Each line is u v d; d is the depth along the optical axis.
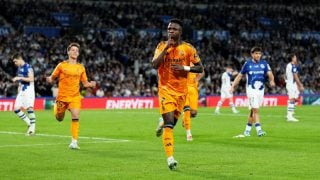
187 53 14.91
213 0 76.38
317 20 75.56
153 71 56.25
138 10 68.94
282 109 46.12
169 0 74.38
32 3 63.88
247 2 78.00
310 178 13.37
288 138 22.67
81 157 16.92
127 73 56.69
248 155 17.44
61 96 19.44
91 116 36.94
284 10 75.94
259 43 67.31
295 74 32.62
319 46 69.25
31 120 24.39
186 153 17.92
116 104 48.91
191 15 70.75
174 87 14.80
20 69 24.81
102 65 55.62
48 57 55.22
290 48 67.81
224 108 48.16
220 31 68.88
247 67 23.42
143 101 50.12
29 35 57.47
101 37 61.78
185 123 21.91
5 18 61.69
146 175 13.73
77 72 19.52
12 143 20.75
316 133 24.84
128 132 25.47
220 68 59.31
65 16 64.50
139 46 61.41
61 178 13.35
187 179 13.19
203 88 55.22
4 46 54.69
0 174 13.88
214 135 24.06
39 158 16.69
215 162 15.89
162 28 66.88
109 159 16.50
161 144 20.50
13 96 48.38
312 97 55.78
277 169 14.67
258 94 23.36
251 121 23.56
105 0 70.56
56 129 27.03
